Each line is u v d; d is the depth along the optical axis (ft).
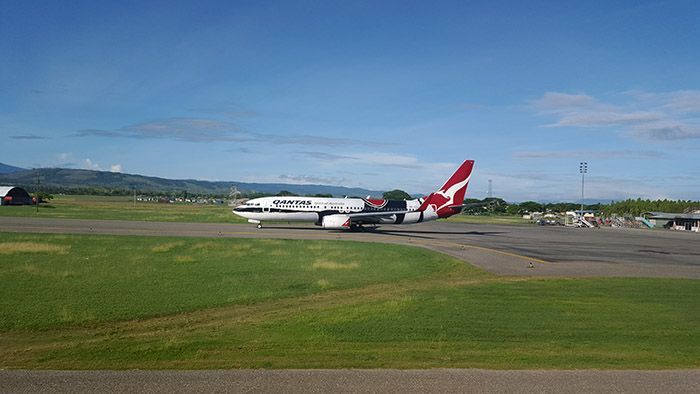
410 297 71.61
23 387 29.76
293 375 33.04
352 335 49.62
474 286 83.30
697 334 53.78
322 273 92.12
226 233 174.91
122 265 93.45
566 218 441.68
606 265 117.60
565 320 59.26
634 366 38.32
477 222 375.86
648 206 630.33
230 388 29.86
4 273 81.35
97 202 593.01
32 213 284.00
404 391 29.78
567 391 30.32
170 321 56.24
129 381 31.17
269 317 57.57
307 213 205.26
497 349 45.21
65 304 61.82
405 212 202.28
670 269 113.80
